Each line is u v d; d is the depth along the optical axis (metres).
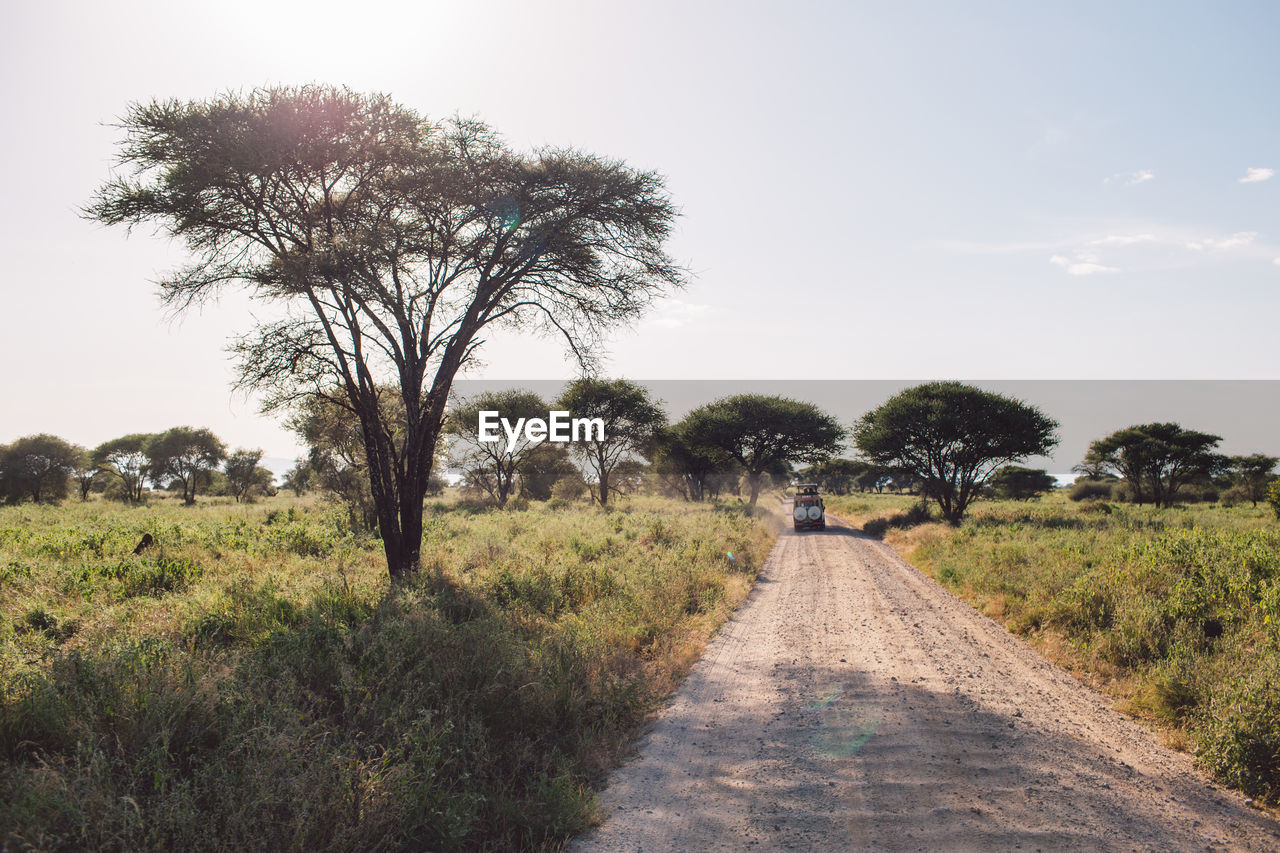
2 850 3.26
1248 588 8.74
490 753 5.12
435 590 10.06
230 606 8.84
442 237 12.01
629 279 14.12
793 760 5.43
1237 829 4.24
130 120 10.65
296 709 4.94
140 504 47.06
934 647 9.15
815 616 11.35
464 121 12.41
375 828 3.82
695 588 12.50
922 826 4.30
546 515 31.69
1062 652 8.47
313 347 11.75
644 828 4.36
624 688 6.52
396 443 19.28
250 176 10.83
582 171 12.53
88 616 8.44
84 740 4.27
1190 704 6.19
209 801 3.85
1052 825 4.29
